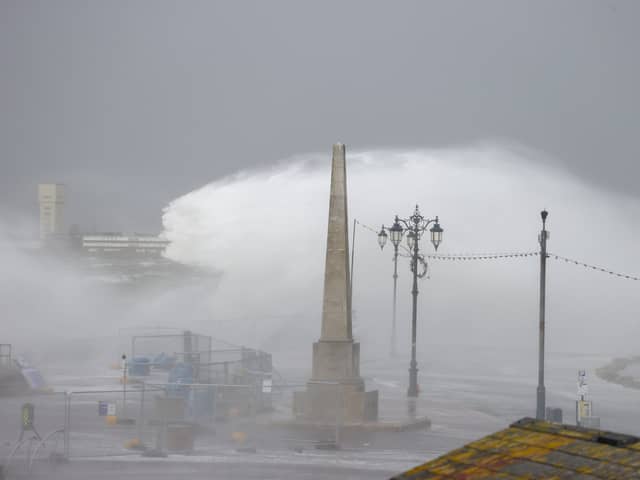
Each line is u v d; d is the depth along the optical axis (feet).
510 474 46.47
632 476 44.83
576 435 50.90
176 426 154.20
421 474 47.75
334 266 187.52
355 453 154.81
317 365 185.78
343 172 188.14
